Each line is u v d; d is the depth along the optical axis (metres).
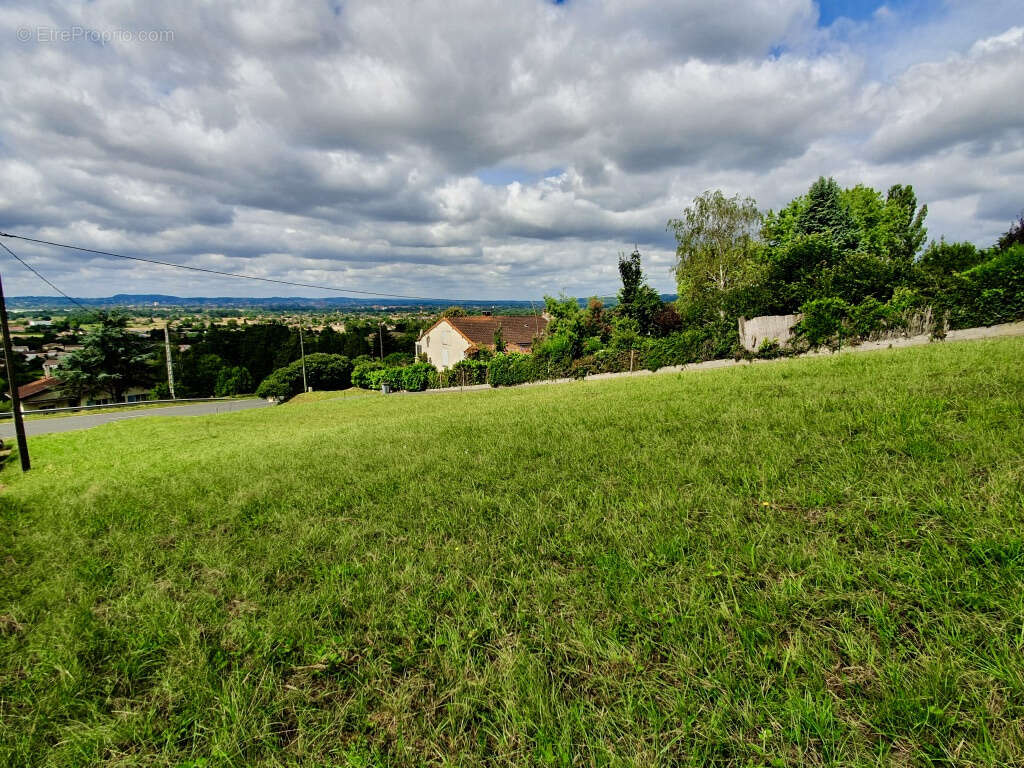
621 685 1.91
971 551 2.33
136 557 3.98
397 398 25.31
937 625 1.92
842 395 6.17
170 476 7.99
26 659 2.61
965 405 4.62
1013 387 5.03
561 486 4.31
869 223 36.81
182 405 43.25
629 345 22.75
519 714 1.82
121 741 1.94
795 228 31.62
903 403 5.00
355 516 4.46
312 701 2.07
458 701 1.96
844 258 19.30
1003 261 13.99
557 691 1.93
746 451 4.46
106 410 39.44
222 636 2.62
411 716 1.92
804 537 2.79
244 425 18.81
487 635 2.38
